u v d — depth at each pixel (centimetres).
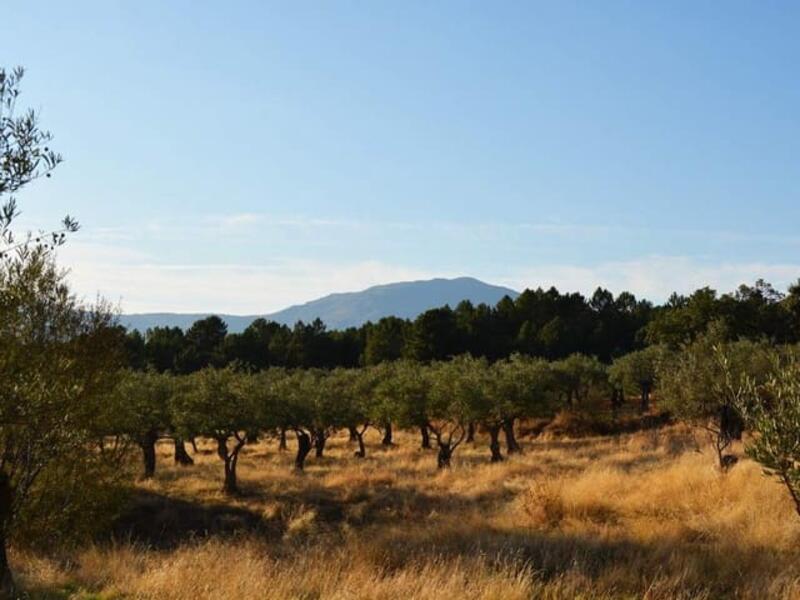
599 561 1034
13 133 829
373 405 4625
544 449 4228
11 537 1451
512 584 869
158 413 3397
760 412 816
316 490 2867
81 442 1473
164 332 11369
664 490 1664
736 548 1062
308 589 907
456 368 4672
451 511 2092
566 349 10262
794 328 7281
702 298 7269
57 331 1428
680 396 2281
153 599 881
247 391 3306
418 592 845
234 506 2672
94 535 1719
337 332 11938
